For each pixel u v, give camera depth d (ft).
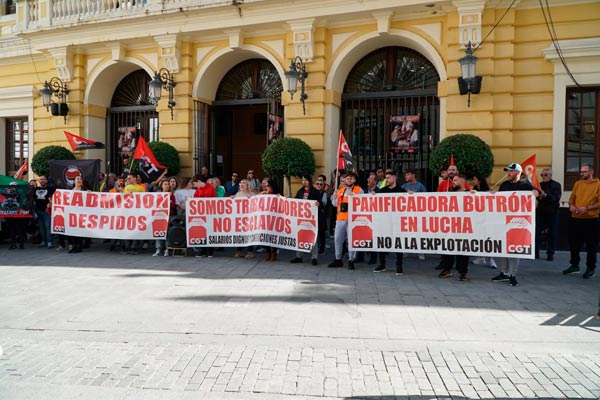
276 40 45.34
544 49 37.58
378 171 39.68
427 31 40.60
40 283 26.89
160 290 25.23
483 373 15.24
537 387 14.28
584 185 29.09
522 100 38.65
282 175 41.83
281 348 17.24
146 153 42.01
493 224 27.50
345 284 26.71
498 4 38.19
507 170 28.27
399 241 29.55
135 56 50.85
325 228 38.42
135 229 36.11
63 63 52.80
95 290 25.26
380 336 18.44
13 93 56.80
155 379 14.76
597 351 17.03
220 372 15.26
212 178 39.88
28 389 14.10
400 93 43.68
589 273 28.73
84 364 15.90
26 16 55.06
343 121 45.85
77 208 37.01
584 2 37.01
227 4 44.24
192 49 48.37
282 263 33.12
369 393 13.93
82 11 51.26
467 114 38.96
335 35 43.42
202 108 49.65
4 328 19.39
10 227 39.99
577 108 38.45
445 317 20.77
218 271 30.19
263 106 50.80
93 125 53.98
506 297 24.12
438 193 28.76
